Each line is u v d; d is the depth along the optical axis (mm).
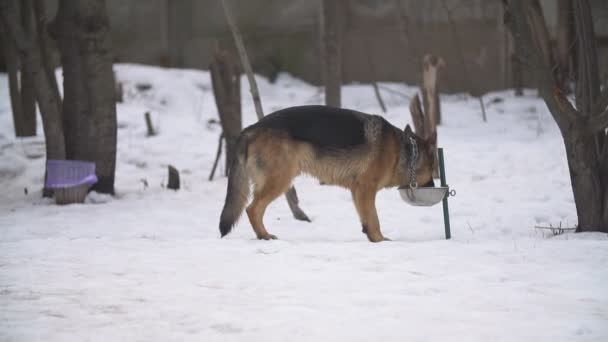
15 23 15859
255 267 8164
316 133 10258
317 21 33344
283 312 6160
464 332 5504
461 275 7531
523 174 18234
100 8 16797
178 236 11898
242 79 32906
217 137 24906
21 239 11555
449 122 25922
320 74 33375
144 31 35062
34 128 23219
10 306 6523
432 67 19875
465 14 31406
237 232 12164
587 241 9508
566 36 23359
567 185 16531
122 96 28734
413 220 13242
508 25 11484
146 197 17000
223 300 6641
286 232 12125
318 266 8156
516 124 25062
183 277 7707
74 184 15828
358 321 5855
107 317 6125
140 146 23234
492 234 11656
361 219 10570
